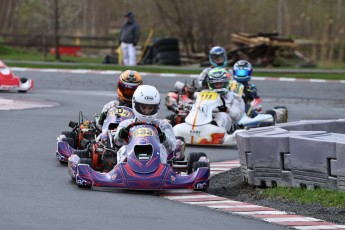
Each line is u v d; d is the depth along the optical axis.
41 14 189.12
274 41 126.62
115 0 173.75
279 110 59.25
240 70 58.31
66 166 40.16
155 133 34.00
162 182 32.47
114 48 139.38
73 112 64.31
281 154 33.81
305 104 76.50
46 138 50.34
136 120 34.97
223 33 139.62
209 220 27.58
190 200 31.80
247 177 35.56
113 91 83.44
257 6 163.88
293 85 90.31
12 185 33.72
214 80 51.72
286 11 173.38
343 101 79.50
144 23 153.38
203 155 35.47
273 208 30.69
